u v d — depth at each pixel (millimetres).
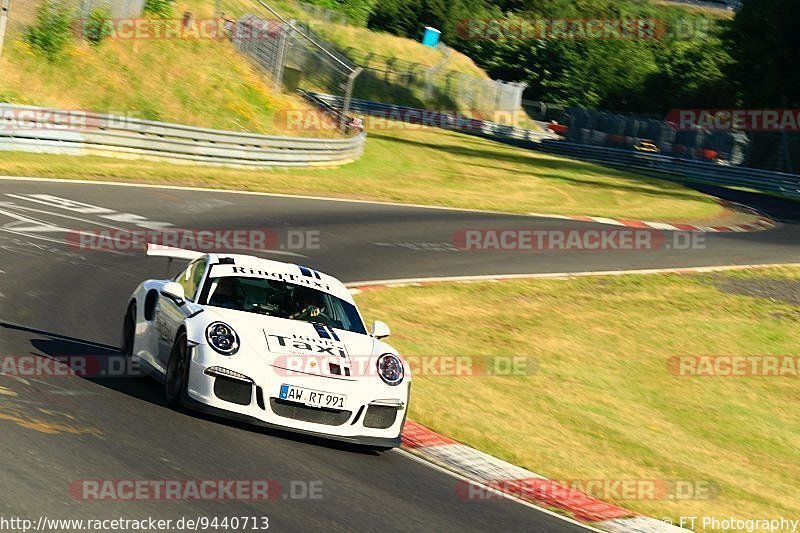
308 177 108062
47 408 27766
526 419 42438
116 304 48094
